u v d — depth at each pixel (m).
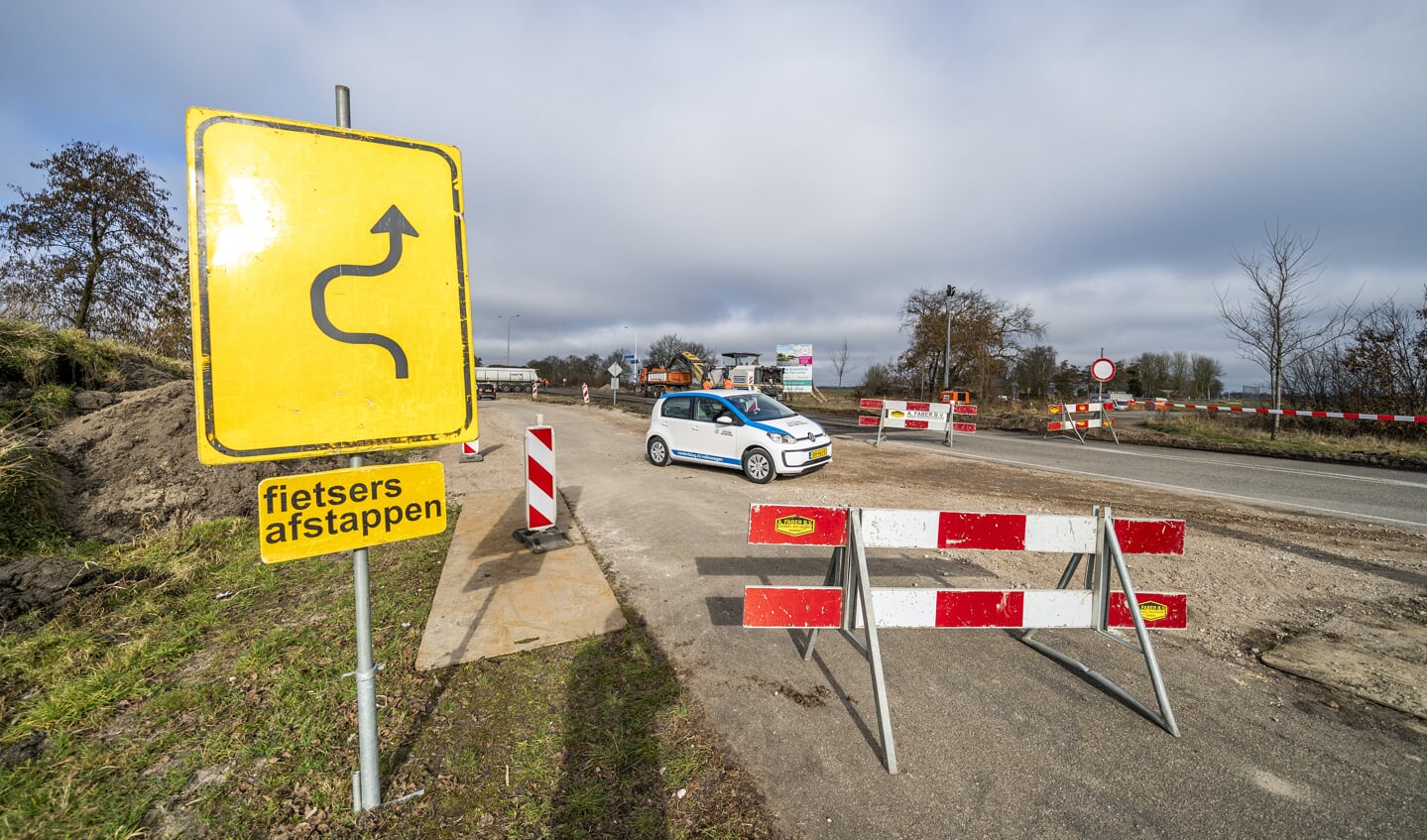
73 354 8.02
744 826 2.05
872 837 2.00
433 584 4.37
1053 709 2.79
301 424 1.82
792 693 2.90
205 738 2.51
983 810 2.12
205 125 1.69
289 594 4.16
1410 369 13.23
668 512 6.68
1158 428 15.73
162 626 3.60
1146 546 3.04
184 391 6.87
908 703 2.83
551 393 53.12
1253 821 2.08
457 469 9.88
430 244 2.04
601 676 3.04
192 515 5.70
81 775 2.27
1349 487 8.18
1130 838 2.00
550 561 4.90
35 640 3.30
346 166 1.89
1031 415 21.91
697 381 39.81
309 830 2.02
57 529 4.87
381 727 2.60
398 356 1.98
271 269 1.77
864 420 13.49
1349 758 2.43
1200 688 2.98
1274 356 13.61
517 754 2.43
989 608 2.88
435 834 2.00
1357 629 3.67
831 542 2.89
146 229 13.82
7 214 12.60
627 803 2.16
